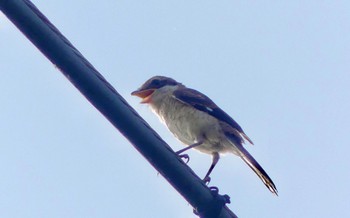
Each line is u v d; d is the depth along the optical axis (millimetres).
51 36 8797
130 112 9430
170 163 9797
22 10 8594
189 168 10055
